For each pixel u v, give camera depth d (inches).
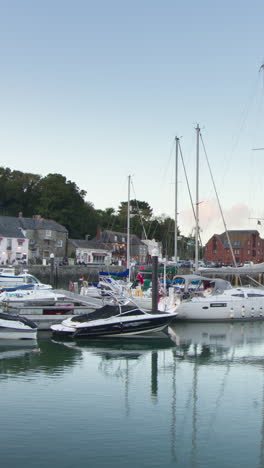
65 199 4685.0
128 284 1610.5
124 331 1125.7
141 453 518.3
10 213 4781.0
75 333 1095.0
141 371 845.8
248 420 615.5
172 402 679.7
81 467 484.4
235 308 1385.3
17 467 482.6
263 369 868.6
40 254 3791.8
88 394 709.3
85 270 3184.1
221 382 782.5
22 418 609.6
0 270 2249.0
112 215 5871.1
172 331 1258.0
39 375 806.5
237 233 5339.6
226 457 512.1
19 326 1071.6
